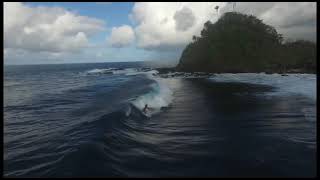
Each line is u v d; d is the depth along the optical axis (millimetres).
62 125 16672
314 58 63938
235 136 13547
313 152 11273
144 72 80312
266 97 25844
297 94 27094
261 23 78375
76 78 67875
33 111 22906
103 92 34219
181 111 20016
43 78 70312
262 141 12703
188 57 80625
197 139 13156
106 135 12719
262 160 10508
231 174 9359
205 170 9664
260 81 41938
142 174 9242
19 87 46344
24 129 16406
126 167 9703
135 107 19906
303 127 15031
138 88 34469
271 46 71875
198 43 80812
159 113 19344
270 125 15547
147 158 10602
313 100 23500
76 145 11633
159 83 41344
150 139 13109
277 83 38156
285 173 9430
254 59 68812
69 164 9586
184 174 9328
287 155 10945
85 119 17797
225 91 31344
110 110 19703
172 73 67688
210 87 36156
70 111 21891
